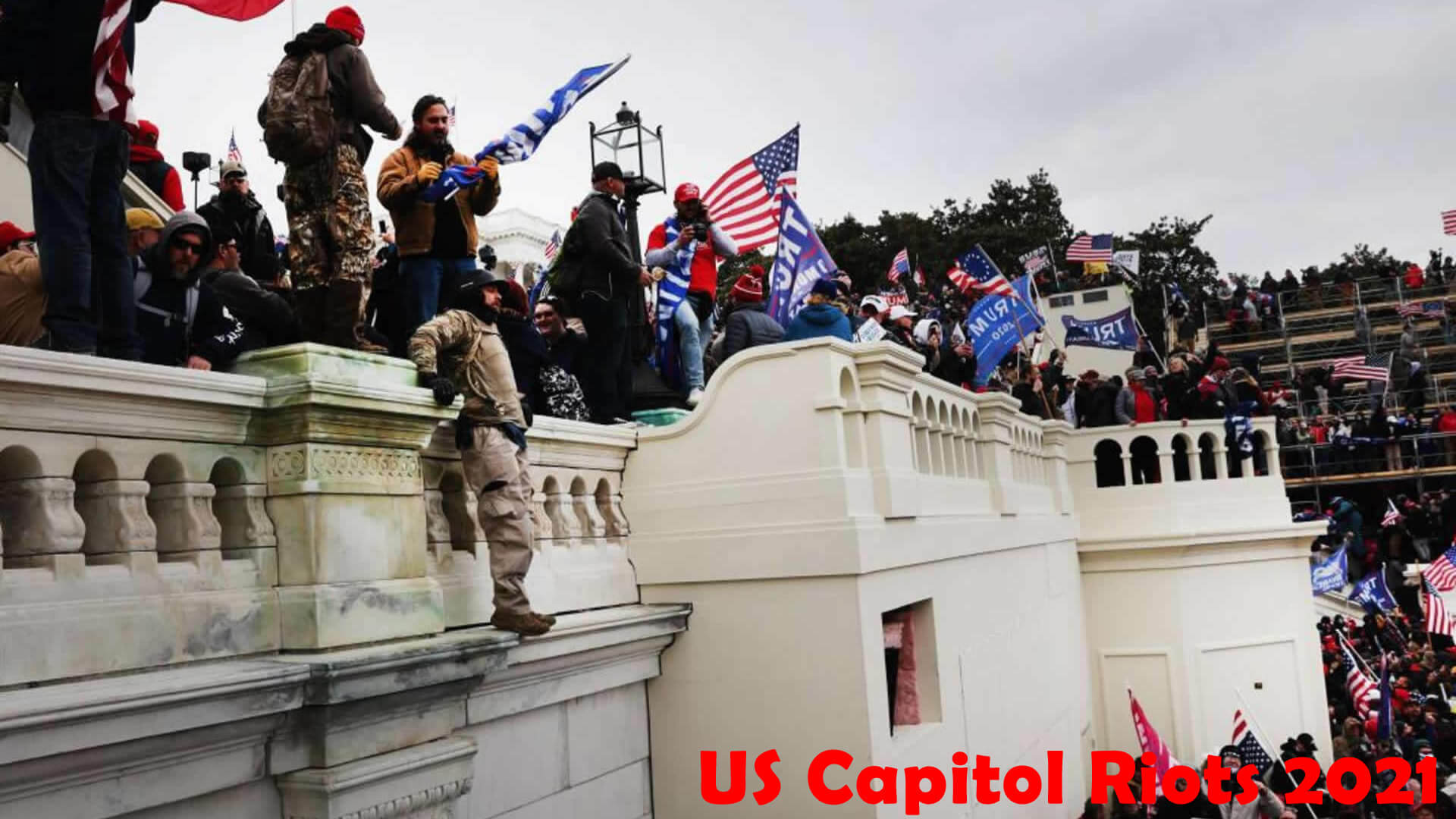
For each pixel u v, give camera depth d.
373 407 5.20
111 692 4.00
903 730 8.53
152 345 5.41
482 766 6.20
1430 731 17.00
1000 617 11.20
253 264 7.53
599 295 8.74
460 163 7.06
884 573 7.88
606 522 7.95
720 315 13.55
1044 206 62.22
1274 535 16.72
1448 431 35.12
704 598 7.78
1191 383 18.19
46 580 4.20
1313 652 16.91
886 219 54.97
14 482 4.28
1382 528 31.12
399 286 7.24
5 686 4.00
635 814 7.60
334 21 5.68
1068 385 22.39
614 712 7.47
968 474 11.00
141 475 4.59
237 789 4.68
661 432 8.00
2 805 3.78
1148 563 16.55
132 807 4.20
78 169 4.82
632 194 10.27
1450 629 21.33
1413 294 45.69
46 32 4.85
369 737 5.07
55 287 4.74
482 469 5.99
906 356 8.25
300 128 5.42
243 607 4.86
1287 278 47.31
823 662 7.38
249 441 5.04
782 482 7.57
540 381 7.74
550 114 7.13
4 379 4.00
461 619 6.13
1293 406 38.84
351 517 5.19
